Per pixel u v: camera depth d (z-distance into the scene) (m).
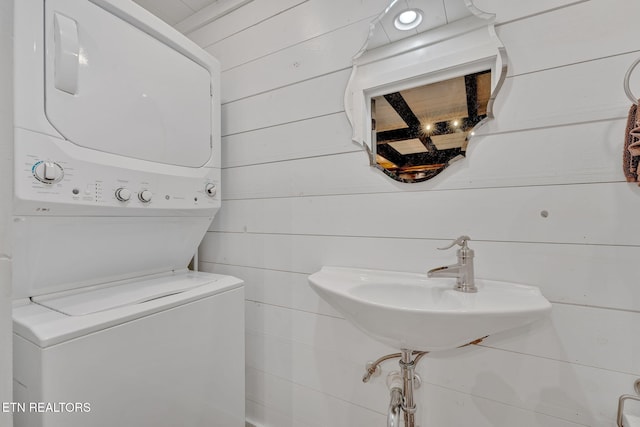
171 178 1.06
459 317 0.64
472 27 0.90
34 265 0.79
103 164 0.84
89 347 0.68
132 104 0.93
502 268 0.87
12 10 0.36
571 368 0.79
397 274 1.00
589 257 0.77
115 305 0.80
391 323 0.70
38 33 0.71
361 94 1.08
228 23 1.45
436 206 0.96
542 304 0.69
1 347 0.33
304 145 1.22
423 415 0.97
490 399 0.88
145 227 1.04
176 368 0.87
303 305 1.23
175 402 0.87
